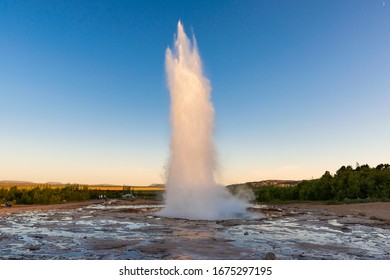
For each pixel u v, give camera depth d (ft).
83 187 184.34
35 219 67.26
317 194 151.74
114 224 57.47
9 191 144.36
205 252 33.73
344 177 149.69
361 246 38.45
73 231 48.78
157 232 47.91
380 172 143.02
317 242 40.78
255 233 48.11
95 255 32.27
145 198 193.77
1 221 63.31
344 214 82.12
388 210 88.02
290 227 55.77
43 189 158.92
